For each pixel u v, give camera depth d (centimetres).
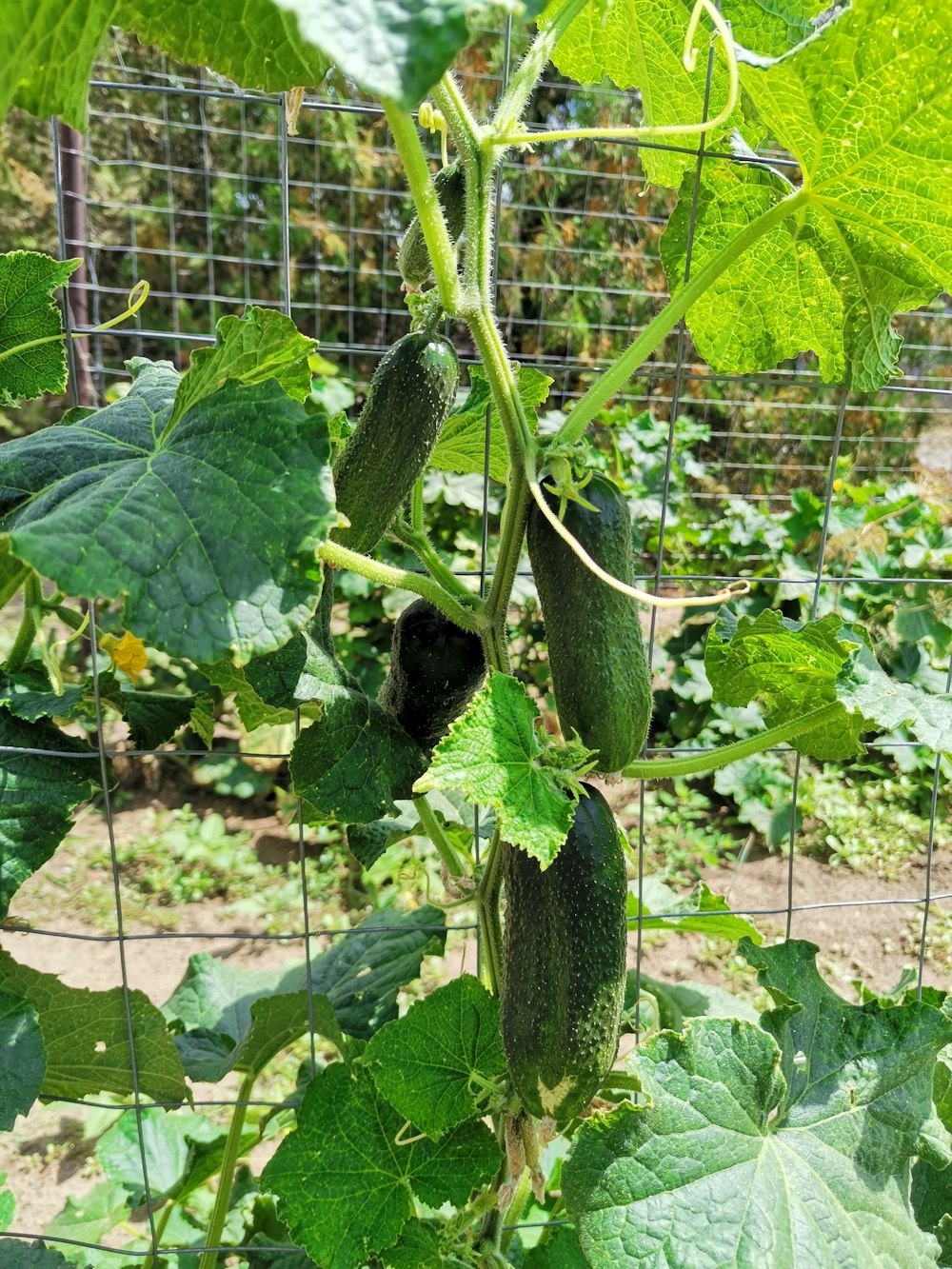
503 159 173
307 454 129
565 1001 151
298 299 1170
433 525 650
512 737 139
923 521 671
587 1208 164
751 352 235
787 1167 176
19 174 930
